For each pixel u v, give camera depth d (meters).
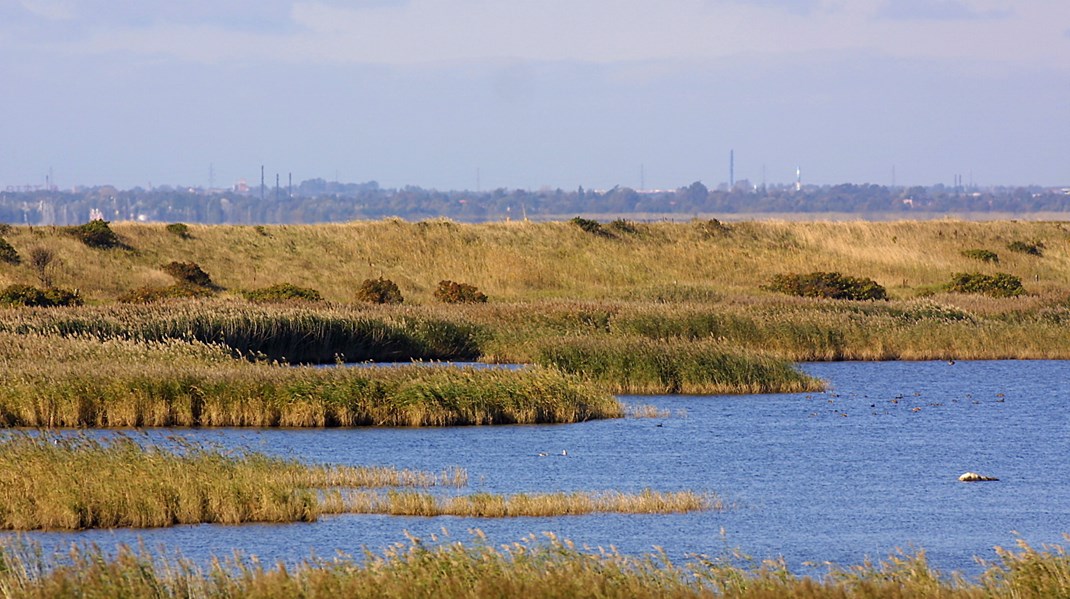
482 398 120.50
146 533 72.75
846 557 70.62
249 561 65.62
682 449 107.56
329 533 73.31
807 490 90.69
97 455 80.50
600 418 124.56
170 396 115.62
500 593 50.09
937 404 137.25
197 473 78.62
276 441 107.88
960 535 77.12
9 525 72.94
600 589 50.94
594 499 83.81
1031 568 53.31
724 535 73.06
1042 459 105.19
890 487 92.12
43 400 112.06
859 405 136.12
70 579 52.72
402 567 52.78
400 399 118.56
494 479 93.44
